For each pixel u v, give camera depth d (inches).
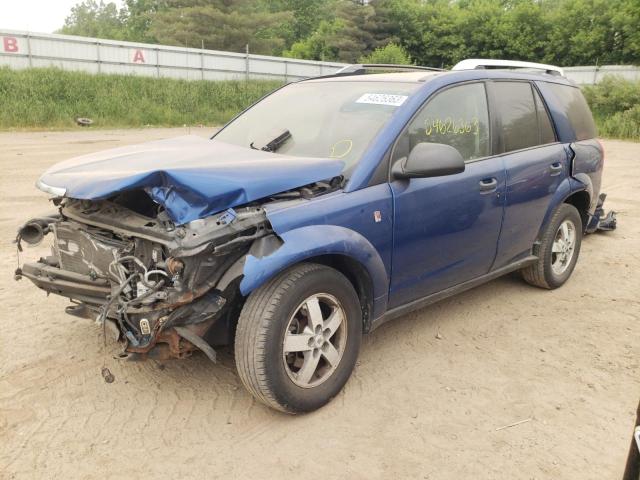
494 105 176.2
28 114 832.3
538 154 187.9
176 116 1016.2
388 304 148.5
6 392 136.8
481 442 123.3
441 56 2028.8
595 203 224.2
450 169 136.3
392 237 141.6
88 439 121.3
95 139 684.1
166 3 1921.8
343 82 175.5
